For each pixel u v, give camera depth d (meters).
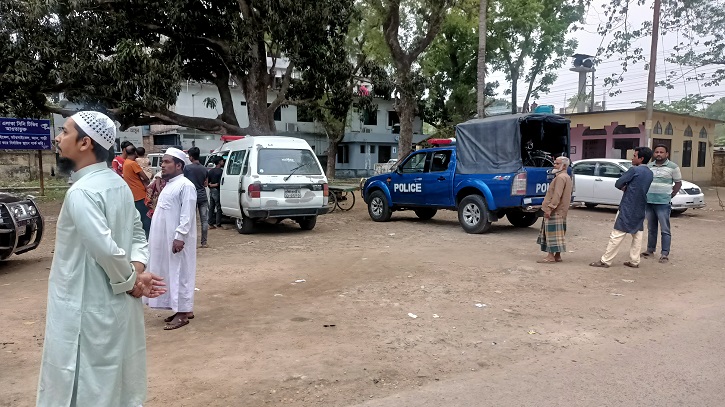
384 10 21.75
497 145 10.35
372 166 39.94
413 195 12.23
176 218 4.91
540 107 11.12
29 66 12.94
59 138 2.42
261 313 5.38
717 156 26.41
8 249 7.36
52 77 13.23
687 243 9.85
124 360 2.46
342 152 39.22
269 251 8.98
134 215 2.61
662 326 4.98
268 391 3.56
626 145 23.95
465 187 10.95
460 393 3.55
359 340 4.58
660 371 3.92
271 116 17.52
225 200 11.23
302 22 14.48
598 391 3.58
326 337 4.65
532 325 5.00
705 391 3.58
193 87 31.92
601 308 5.56
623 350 4.36
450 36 29.58
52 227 11.70
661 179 8.05
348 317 5.24
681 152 25.48
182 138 32.28
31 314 5.33
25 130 15.96
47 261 8.12
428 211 13.57
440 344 4.49
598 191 14.81
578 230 11.56
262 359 4.14
